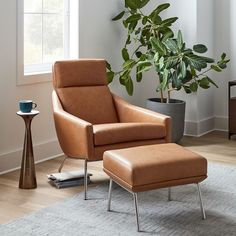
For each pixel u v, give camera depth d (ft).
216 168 19.99
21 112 18.06
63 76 19.27
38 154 20.70
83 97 19.42
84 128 17.40
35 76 20.29
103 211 16.48
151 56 22.57
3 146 19.54
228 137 24.11
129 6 23.00
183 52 21.76
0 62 19.16
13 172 19.57
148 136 18.24
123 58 23.09
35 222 15.76
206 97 25.29
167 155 15.88
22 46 19.75
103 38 23.11
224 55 22.70
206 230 15.39
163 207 16.78
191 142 23.61
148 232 15.28
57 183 18.16
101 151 17.60
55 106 18.79
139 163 15.38
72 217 16.08
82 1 21.88
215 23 25.46
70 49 22.08
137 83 25.25
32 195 17.57
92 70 19.70
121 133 17.81
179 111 22.91
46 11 21.31
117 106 19.85
